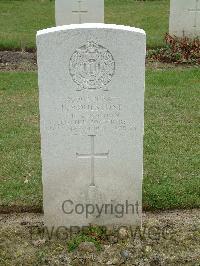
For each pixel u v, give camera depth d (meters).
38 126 3.49
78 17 5.11
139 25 6.39
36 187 2.79
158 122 3.54
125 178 2.44
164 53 4.92
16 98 3.96
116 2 7.73
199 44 4.95
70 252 2.38
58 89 2.29
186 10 5.01
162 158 3.07
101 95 2.31
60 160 2.40
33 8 7.29
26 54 5.12
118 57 2.25
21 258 2.36
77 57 2.25
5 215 2.63
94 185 2.45
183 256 2.37
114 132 2.36
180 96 3.98
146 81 4.26
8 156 3.10
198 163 3.02
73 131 2.36
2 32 5.98
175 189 2.75
